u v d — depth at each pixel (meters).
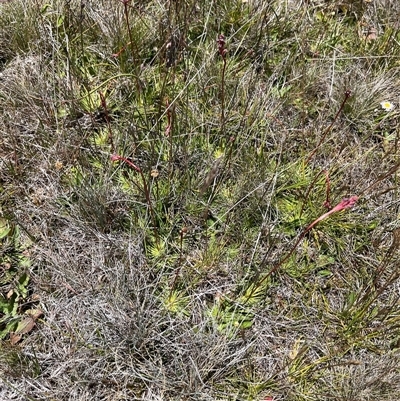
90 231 2.17
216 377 1.90
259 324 2.02
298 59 2.74
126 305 1.99
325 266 2.18
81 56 2.63
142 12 2.75
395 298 2.11
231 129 2.41
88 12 2.73
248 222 2.22
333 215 2.21
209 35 2.77
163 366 1.90
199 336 1.94
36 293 2.05
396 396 1.86
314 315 2.06
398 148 2.48
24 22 2.67
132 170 2.33
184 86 2.43
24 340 1.95
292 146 2.45
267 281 2.09
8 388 1.86
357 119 2.57
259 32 2.77
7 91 2.51
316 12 2.94
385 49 2.78
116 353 1.89
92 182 2.29
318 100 2.64
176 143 2.30
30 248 2.13
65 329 1.99
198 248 2.17
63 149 2.34
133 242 2.14
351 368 1.93
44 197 2.24
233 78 2.59
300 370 1.90
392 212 2.30
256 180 2.26
